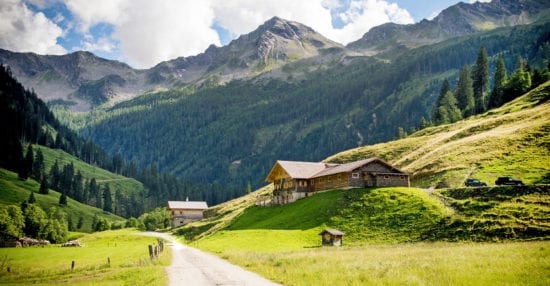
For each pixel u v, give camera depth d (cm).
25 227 15250
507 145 10756
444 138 14050
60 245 12650
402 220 7644
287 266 4506
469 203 7444
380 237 7319
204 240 10231
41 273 5803
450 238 6569
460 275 3378
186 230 14512
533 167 9219
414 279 3272
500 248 4884
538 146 10156
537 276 3244
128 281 4147
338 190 9981
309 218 8919
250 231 8981
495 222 6488
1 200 19525
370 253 5412
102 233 16712
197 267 5019
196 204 19125
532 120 12125
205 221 15375
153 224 19150
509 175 9156
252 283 3625
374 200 8694
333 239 7175
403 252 5328
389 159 14575
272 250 6981
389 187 9256
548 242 5247
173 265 5275
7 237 13025
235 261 5519
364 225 7888
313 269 4075
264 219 10562
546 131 10725
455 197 7981
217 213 16425
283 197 11712
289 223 9112
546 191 6888
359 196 9056
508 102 17388
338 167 10956
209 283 3706
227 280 3847
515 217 6450
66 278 5200
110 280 4503
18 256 8656
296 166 12031
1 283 5038
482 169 9938
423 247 5991
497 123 13338
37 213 15688
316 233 8019
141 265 5472
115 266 5819
